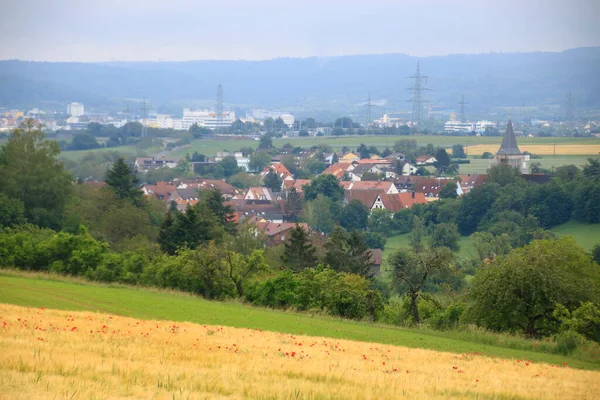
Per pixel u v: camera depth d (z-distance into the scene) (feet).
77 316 303.89
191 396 164.45
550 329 374.43
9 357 188.34
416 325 395.55
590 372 265.54
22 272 483.10
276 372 203.10
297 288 428.97
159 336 259.39
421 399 184.96
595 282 404.77
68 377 172.76
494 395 204.33
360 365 232.73
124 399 158.40
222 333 289.94
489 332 363.76
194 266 459.32
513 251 414.62
